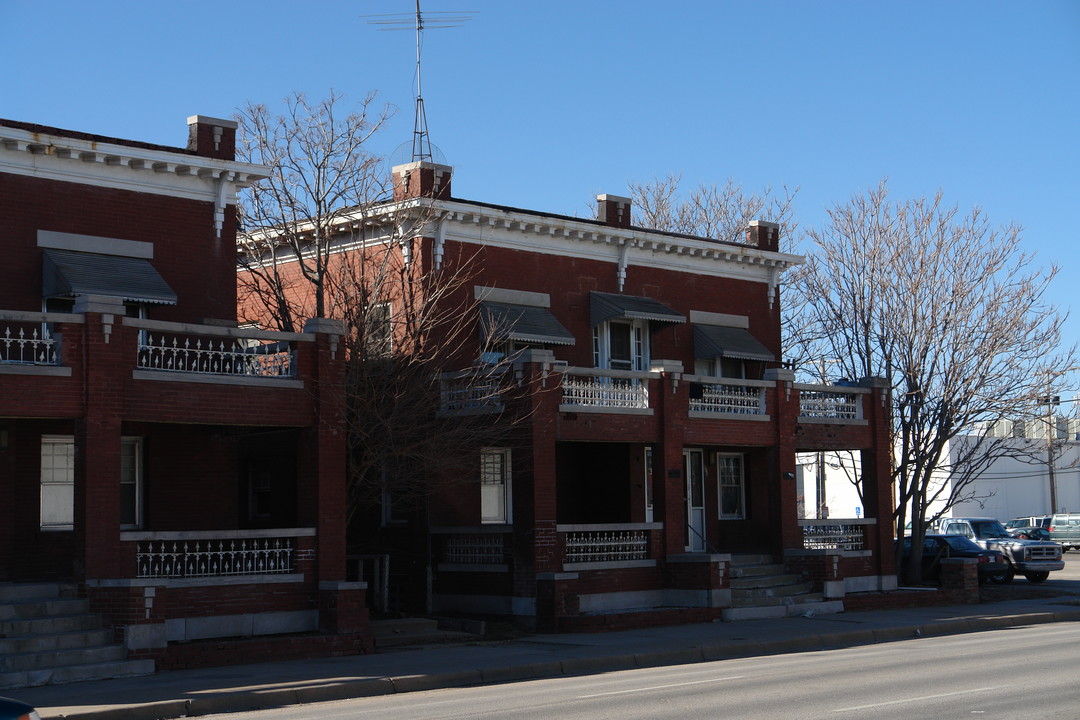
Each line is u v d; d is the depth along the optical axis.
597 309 29.34
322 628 20.95
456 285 26.34
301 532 21.22
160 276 22.39
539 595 24.00
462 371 25.30
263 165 24.53
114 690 15.71
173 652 17.98
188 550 22.34
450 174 27.47
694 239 31.53
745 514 32.50
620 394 26.92
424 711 13.62
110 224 22.39
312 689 15.72
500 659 19.09
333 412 21.78
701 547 30.67
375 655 20.06
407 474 24.41
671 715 12.59
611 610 25.45
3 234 21.14
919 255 33.97
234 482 23.27
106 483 19.12
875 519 31.02
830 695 14.05
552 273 29.03
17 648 16.95
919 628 24.12
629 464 28.88
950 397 33.41
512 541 24.81
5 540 20.55
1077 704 12.94
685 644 21.00
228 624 20.12
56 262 21.28
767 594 27.27
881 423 31.59
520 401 24.81
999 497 68.38
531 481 24.45
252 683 16.27
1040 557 39.00
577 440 25.53
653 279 31.11
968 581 30.58
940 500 65.69
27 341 19.22
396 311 26.92
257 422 21.00
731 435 28.45
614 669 19.08
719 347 31.16
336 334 21.95
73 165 22.05
